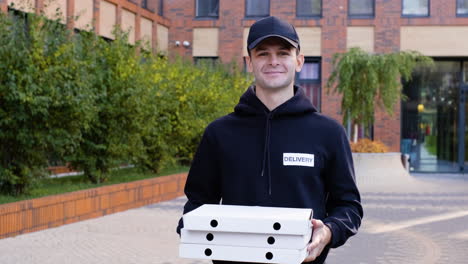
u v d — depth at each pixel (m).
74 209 9.03
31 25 8.93
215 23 22.27
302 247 2.02
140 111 11.49
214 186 2.71
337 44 21.73
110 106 11.09
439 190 14.96
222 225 2.06
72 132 9.46
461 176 20.78
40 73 8.66
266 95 2.59
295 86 2.72
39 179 9.61
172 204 11.73
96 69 11.08
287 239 2.02
